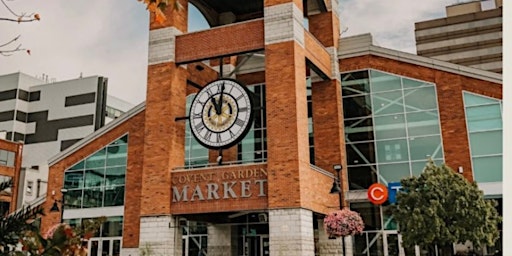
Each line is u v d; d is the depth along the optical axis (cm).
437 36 9719
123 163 3056
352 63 2769
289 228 2047
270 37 2291
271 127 2184
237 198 2195
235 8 2978
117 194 3020
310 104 2777
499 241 2241
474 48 9406
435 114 2533
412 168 2512
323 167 2612
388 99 2650
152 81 2480
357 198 2531
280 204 2084
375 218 2506
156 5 589
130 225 2905
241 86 2302
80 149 3200
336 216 2039
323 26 2819
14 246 269
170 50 2483
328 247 2458
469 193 1955
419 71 2612
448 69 2548
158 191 2317
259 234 2681
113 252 2938
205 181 2272
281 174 2116
